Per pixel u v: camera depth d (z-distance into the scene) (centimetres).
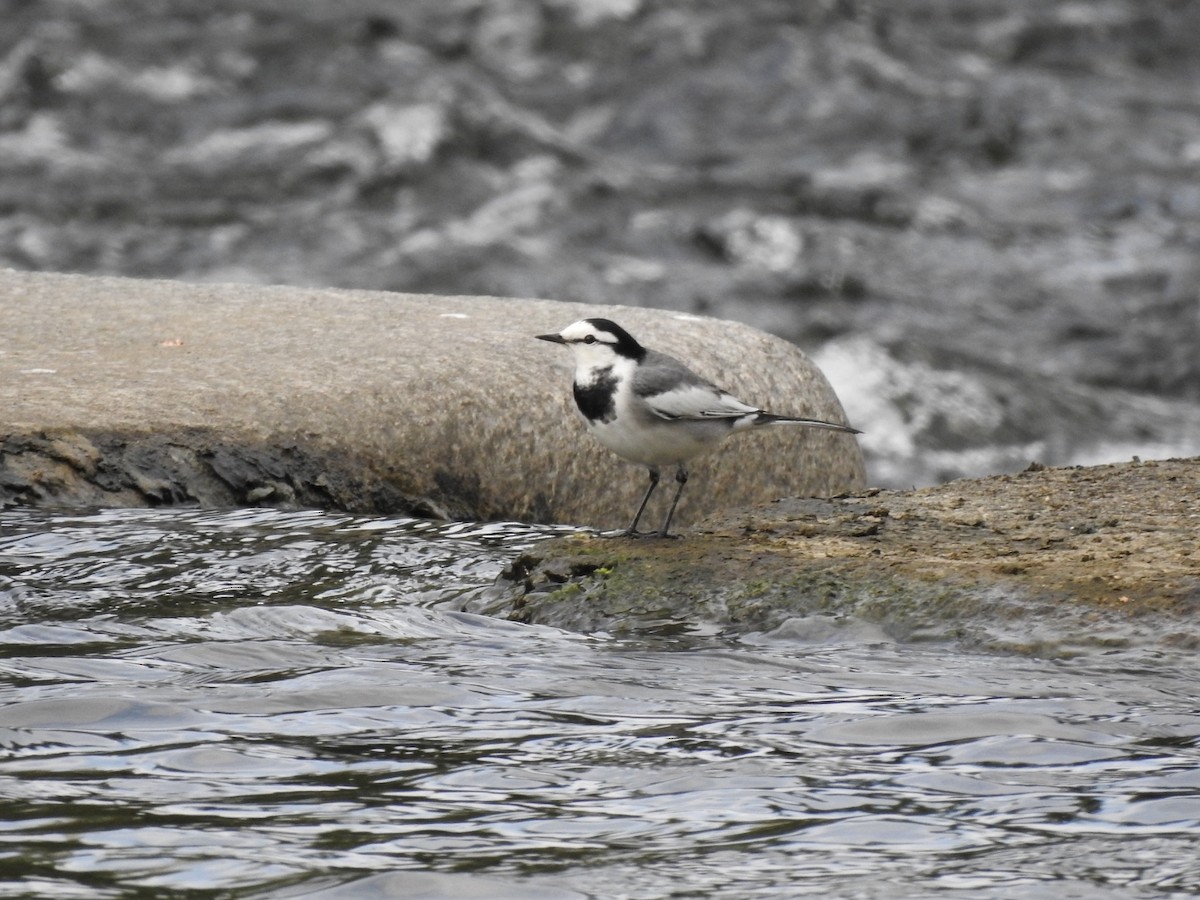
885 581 2261
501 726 1830
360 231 6375
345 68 7625
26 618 2278
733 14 8444
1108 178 7244
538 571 2425
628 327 3466
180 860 1445
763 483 3394
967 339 5806
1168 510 2605
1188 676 1995
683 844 1500
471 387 3150
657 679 2020
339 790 1625
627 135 7494
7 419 2873
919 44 8556
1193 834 1516
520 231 6419
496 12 8350
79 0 8025
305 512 2831
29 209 6391
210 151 6981
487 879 1416
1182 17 9144
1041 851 1481
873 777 1670
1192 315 6025
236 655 2109
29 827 1513
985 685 1981
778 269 6234
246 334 3350
